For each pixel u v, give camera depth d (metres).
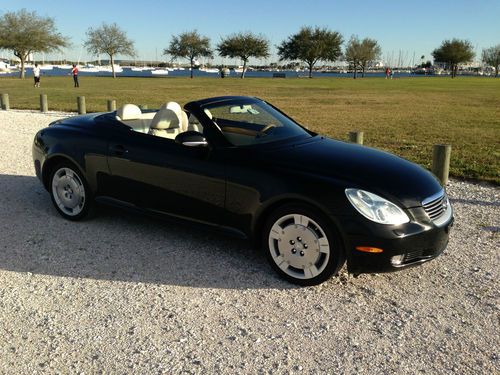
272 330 3.24
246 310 3.50
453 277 4.08
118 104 21.12
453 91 39.31
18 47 58.00
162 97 26.25
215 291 3.78
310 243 3.76
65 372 2.78
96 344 3.05
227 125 4.46
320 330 3.25
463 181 7.72
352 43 89.94
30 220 5.32
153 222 5.28
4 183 6.87
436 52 101.56
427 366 2.88
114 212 5.59
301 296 3.71
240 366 2.85
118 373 2.78
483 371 2.84
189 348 3.02
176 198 4.46
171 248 4.60
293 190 3.74
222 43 83.94
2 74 78.44
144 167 4.59
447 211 4.04
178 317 3.39
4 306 3.51
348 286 3.89
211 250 4.56
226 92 32.28
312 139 4.69
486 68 133.38
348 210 3.57
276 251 3.96
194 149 4.36
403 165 4.21
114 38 68.81
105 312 3.45
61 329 3.22
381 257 3.55
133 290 3.78
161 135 4.96
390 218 3.56
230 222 4.18
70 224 5.21
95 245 4.65
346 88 42.50
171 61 84.44
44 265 4.21
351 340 3.14
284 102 25.53
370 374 2.80
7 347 3.02
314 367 2.86
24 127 13.16
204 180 4.22
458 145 11.25
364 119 17.28
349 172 3.84
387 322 3.37
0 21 57.84
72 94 28.45
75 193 5.19
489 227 5.39
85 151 4.99
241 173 4.03
